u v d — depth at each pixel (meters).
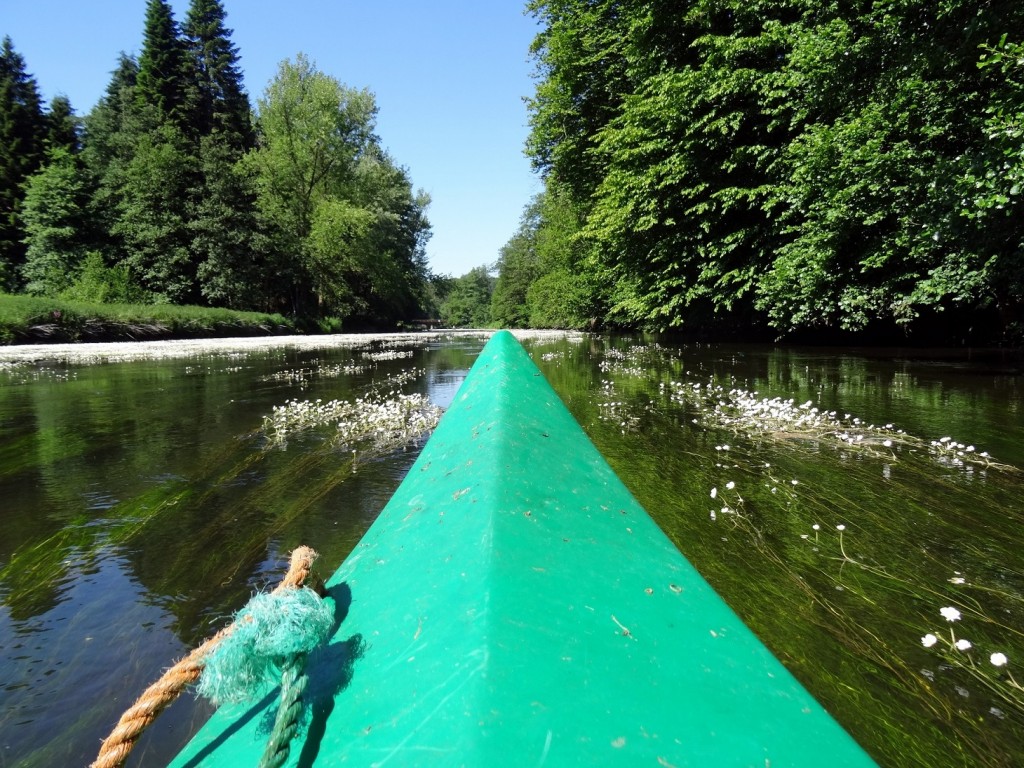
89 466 4.87
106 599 2.65
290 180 41.56
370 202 46.94
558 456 1.79
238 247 40.41
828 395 7.18
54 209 36.94
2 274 36.31
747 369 10.23
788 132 11.87
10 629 2.41
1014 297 8.98
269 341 26.77
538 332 40.31
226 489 4.24
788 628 2.21
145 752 1.69
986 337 12.09
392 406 7.38
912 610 2.33
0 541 3.33
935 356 11.05
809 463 4.37
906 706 1.78
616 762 0.70
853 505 3.47
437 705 0.77
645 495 3.70
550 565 1.11
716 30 13.11
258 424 6.57
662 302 16.00
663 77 12.81
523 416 2.03
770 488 3.81
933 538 2.99
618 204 15.20
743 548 2.92
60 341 23.12
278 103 39.97
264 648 0.92
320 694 0.97
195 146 41.62
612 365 11.98
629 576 1.19
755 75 11.29
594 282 27.11
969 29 7.11
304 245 41.31
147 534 3.41
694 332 19.98
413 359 16.09
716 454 4.67
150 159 38.25
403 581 1.20
